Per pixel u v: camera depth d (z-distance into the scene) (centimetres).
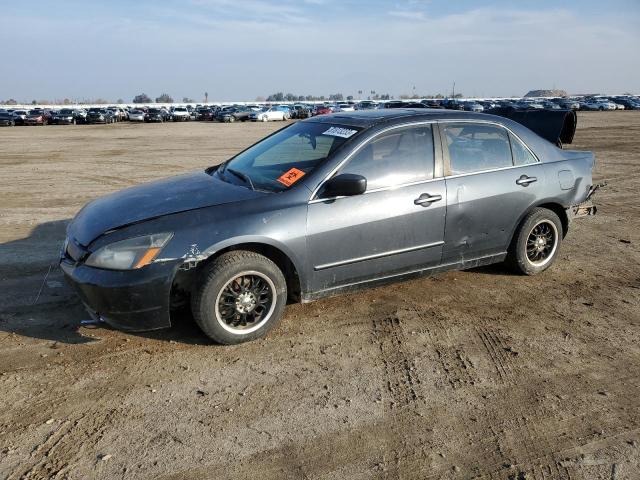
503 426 303
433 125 452
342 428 298
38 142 2272
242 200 385
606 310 459
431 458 276
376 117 451
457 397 330
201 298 364
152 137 2647
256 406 317
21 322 416
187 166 1425
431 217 436
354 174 390
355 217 403
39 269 539
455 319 438
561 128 579
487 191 464
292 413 311
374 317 439
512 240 505
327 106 5672
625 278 535
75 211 829
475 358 377
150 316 358
